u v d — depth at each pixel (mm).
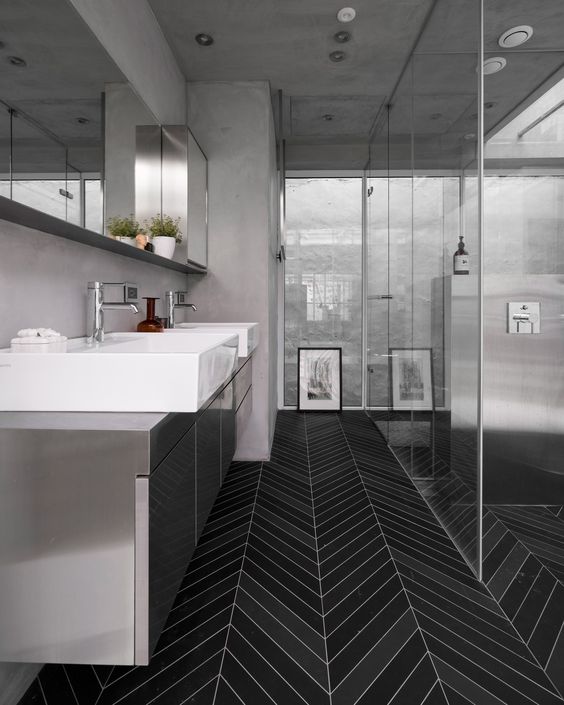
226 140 3561
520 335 2797
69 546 1149
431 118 2748
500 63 2316
